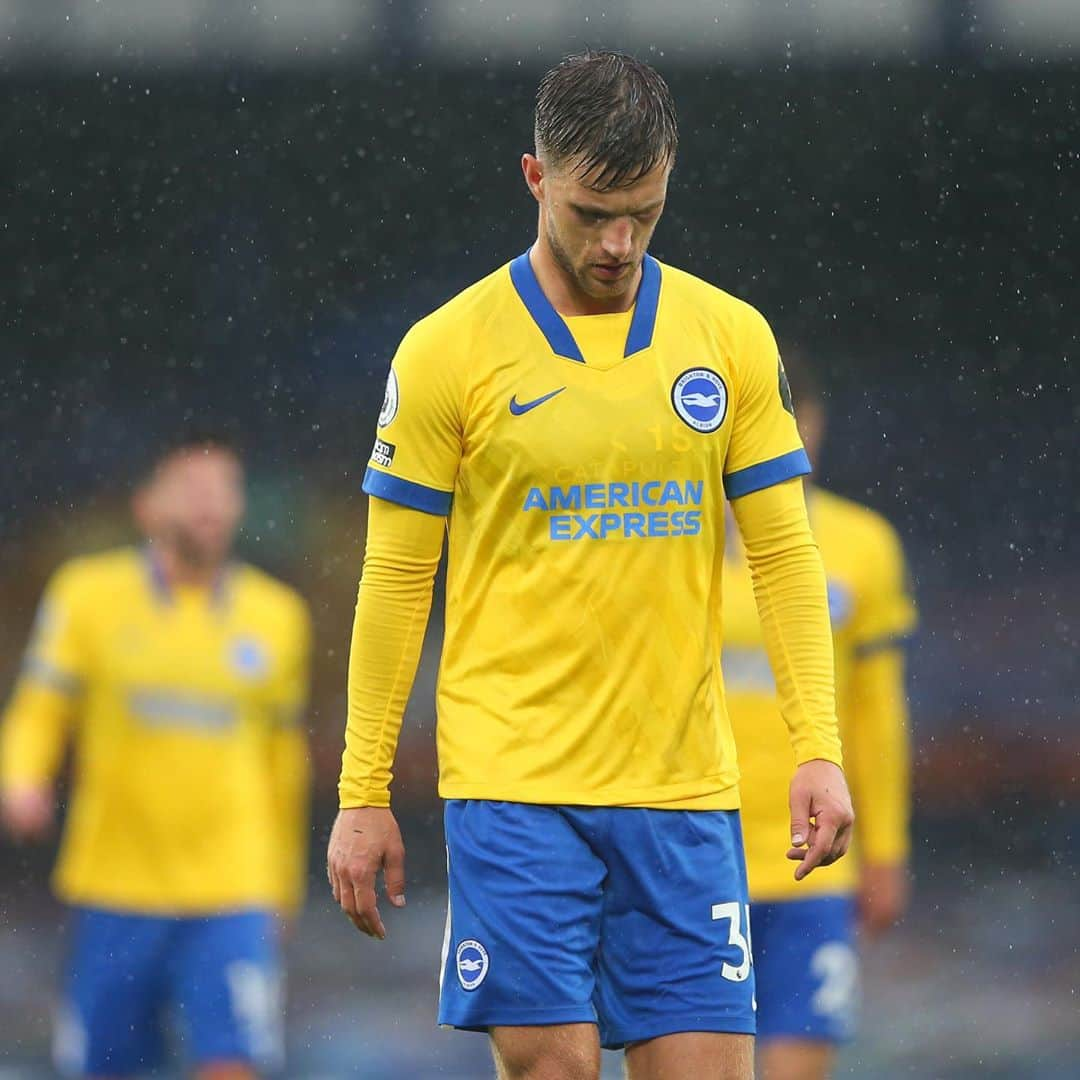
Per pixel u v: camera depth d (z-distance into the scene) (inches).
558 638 528.1
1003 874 2084.2
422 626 550.0
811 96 2437.3
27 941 1850.4
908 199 2618.1
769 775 799.7
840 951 808.3
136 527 2593.5
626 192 499.8
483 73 2426.2
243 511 2539.4
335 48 2393.0
